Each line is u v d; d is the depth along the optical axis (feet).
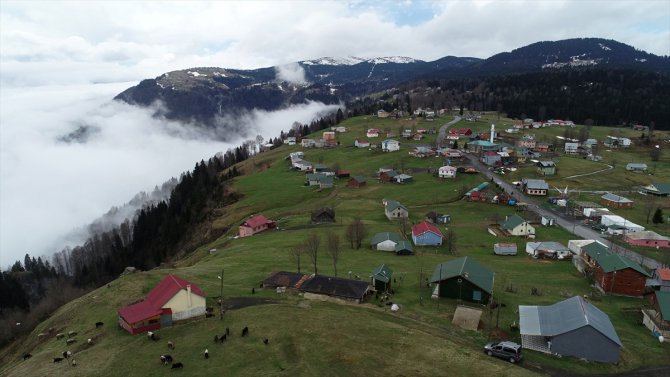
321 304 215.31
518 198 496.23
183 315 199.62
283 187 627.46
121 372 158.51
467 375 147.02
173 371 156.56
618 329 192.54
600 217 418.10
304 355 161.17
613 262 246.68
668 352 170.91
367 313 203.41
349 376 147.74
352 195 545.85
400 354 161.27
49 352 185.26
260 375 150.00
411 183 572.51
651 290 237.25
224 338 176.45
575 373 154.10
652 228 394.73
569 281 263.08
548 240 363.35
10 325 284.00
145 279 256.32
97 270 599.57
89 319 212.23
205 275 269.44
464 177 585.63
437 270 239.71
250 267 286.66
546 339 176.55
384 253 324.60
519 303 219.20
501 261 307.17
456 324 190.70
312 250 301.84
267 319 193.06
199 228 588.09
